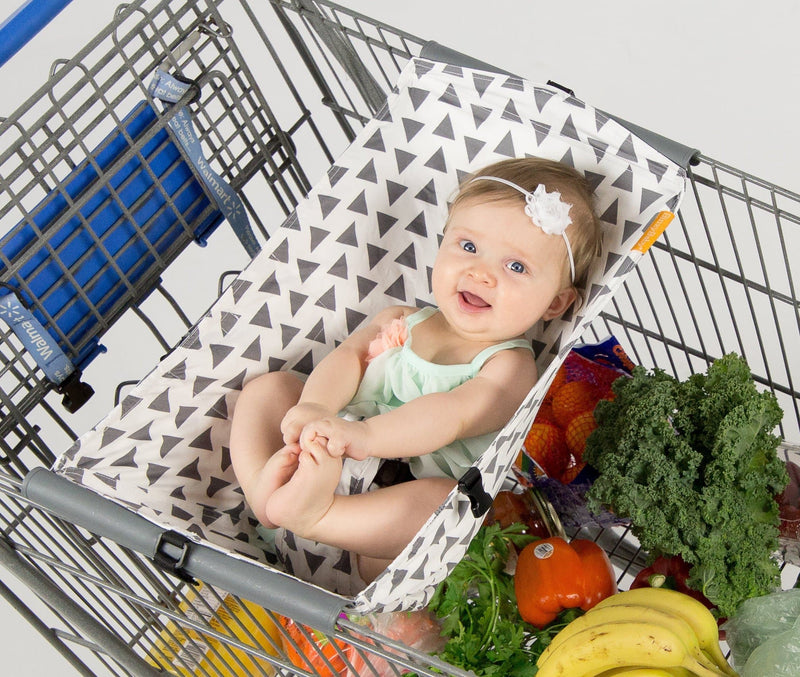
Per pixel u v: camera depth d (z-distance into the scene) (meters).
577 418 2.17
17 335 2.04
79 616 1.93
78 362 2.21
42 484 1.63
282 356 2.00
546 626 1.96
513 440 1.67
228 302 1.92
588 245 1.90
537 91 1.93
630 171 1.90
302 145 3.42
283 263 1.97
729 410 1.87
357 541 1.76
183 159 2.29
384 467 1.89
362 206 2.02
